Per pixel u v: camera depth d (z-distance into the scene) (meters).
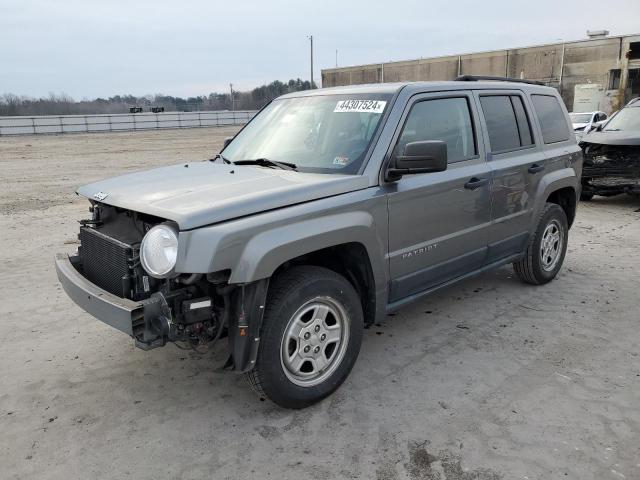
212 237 2.86
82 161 19.78
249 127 4.75
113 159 20.42
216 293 3.13
